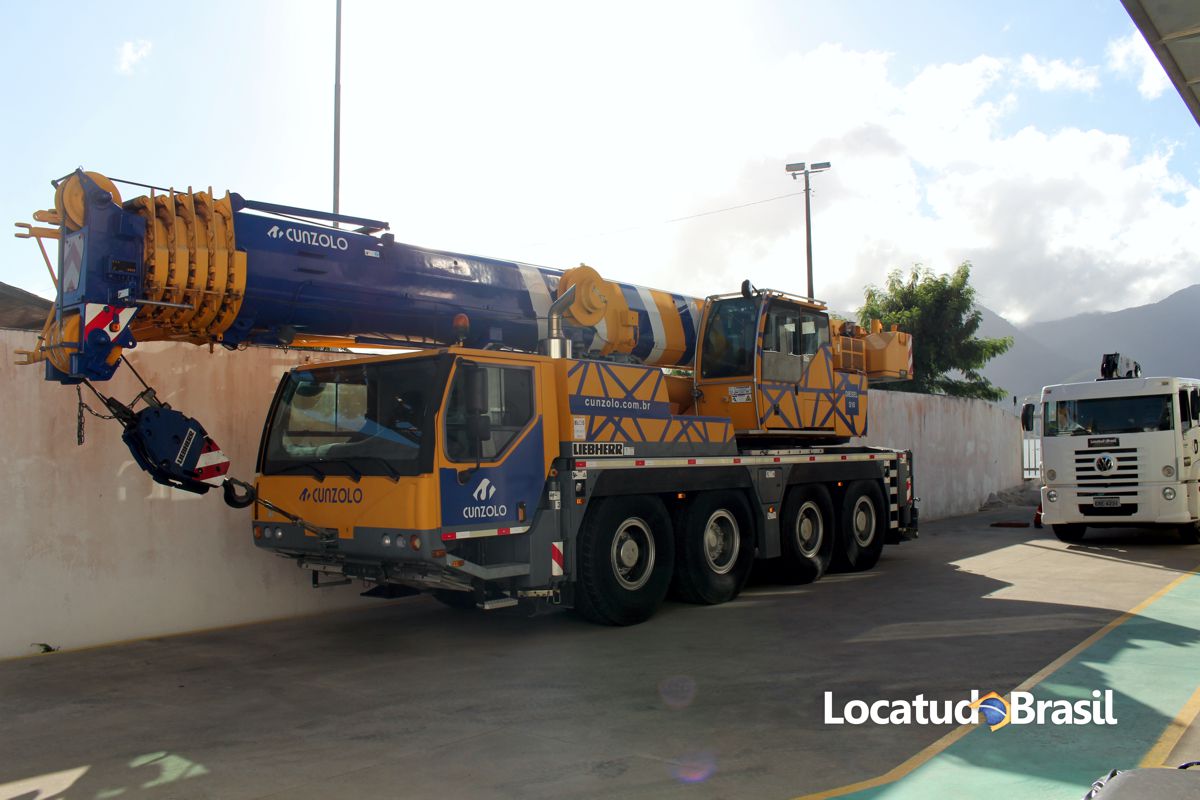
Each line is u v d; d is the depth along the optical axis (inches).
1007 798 168.1
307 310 294.7
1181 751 192.7
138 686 268.7
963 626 327.0
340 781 186.5
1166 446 579.2
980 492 920.9
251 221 280.5
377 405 300.2
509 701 243.9
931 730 210.7
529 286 358.9
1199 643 293.7
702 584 376.2
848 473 478.6
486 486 296.4
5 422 308.7
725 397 426.3
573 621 358.0
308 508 308.7
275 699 252.2
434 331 334.0
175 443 280.7
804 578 441.7
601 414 338.0
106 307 246.5
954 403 865.5
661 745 204.2
